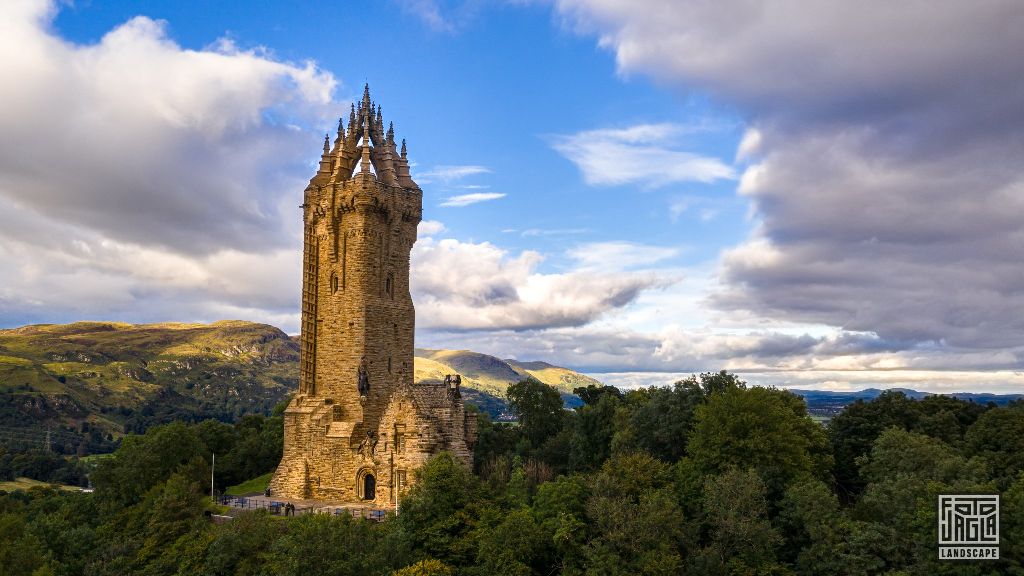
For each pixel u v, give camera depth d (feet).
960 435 381.60
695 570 247.29
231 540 264.11
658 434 344.49
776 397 334.65
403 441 342.23
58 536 313.73
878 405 402.11
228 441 473.67
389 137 409.08
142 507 329.31
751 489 258.78
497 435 431.84
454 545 265.54
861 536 247.50
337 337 375.66
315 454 363.76
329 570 228.22
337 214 381.40
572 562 258.37
